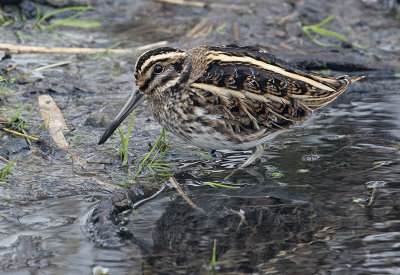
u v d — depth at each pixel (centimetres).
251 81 1030
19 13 1730
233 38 1644
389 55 1608
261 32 1691
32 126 1173
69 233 841
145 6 1864
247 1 1902
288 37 1677
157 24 1748
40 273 748
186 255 793
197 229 859
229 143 1056
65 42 1595
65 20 1712
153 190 975
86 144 1130
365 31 1758
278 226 868
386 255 793
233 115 1030
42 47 1517
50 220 875
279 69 1055
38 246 805
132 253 795
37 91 1328
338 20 1805
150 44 1594
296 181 1011
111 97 1347
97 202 931
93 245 813
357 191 973
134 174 1035
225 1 1897
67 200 937
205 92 1023
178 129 1062
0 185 971
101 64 1492
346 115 1299
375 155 1103
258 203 938
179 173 1042
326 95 1084
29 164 1048
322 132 1212
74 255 789
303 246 815
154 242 822
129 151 1115
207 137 1047
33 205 918
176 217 895
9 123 1145
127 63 1503
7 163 1040
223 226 868
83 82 1395
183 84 1045
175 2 1872
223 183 1008
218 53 1059
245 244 820
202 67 1045
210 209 920
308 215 898
